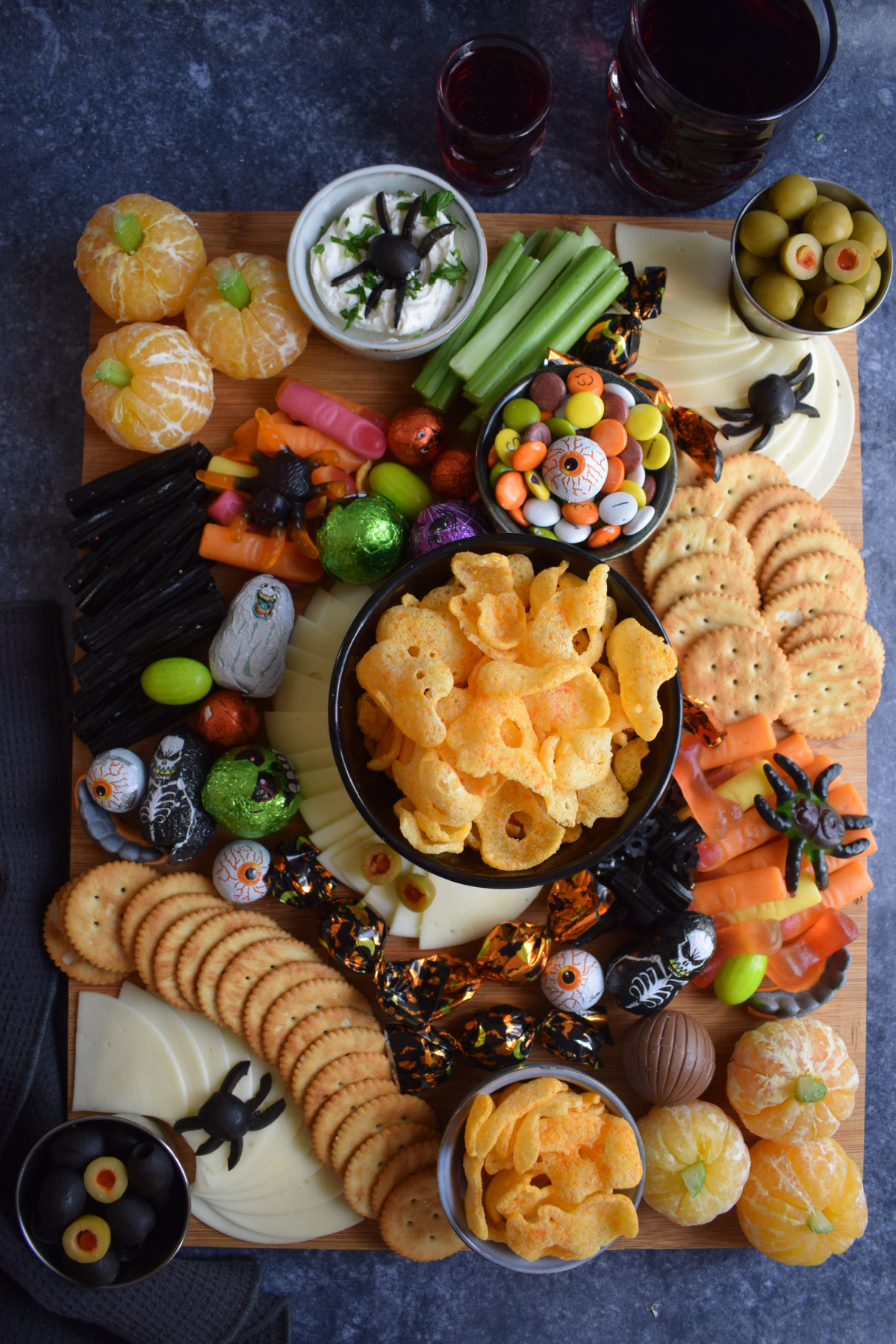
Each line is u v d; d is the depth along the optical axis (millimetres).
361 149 737
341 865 647
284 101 739
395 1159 632
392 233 626
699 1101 644
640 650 564
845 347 691
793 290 640
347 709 581
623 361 639
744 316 668
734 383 673
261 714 656
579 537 606
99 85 741
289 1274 708
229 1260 673
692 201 695
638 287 659
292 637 655
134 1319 646
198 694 638
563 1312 710
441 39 738
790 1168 637
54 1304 638
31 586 745
